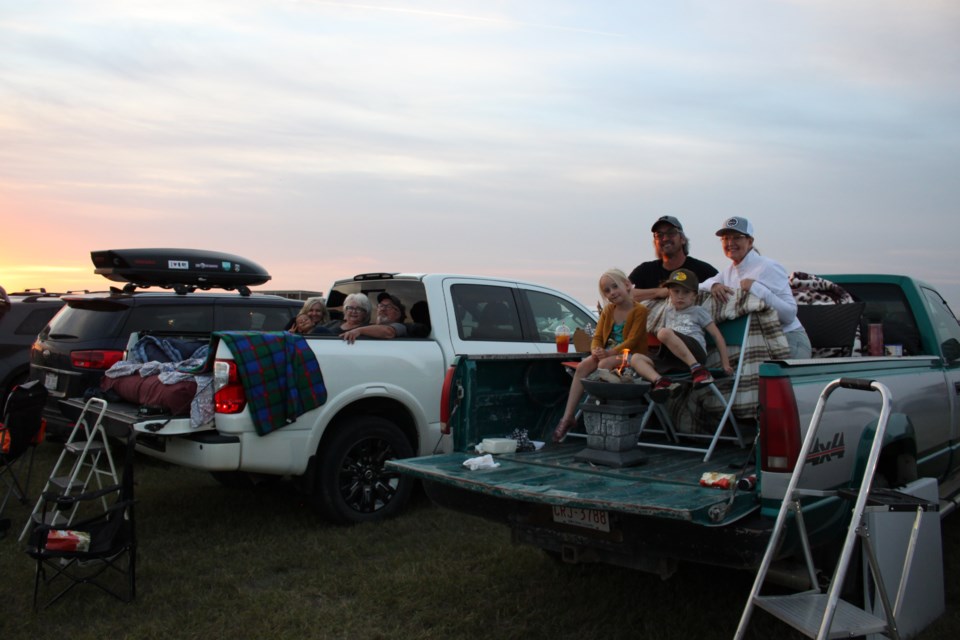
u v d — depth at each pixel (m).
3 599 4.28
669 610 4.11
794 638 3.77
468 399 4.55
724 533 3.17
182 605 4.25
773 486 3.22
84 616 4.08
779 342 4.45
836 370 3.77
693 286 4.59
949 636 3.77
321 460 5.57
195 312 7.47
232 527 5.68
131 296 7.21
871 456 3.07
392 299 6.66
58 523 4.73
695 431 4.75
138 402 5.51
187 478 7.27
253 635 3.88
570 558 3.76
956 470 5.52
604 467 4.00
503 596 4.35
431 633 3.88
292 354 5.38
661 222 5.61
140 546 5.22
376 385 5.83
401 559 4.97
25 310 8.84
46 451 8.47
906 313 5.61
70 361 7.02
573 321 7.61
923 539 3.82
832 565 3.59
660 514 3.01
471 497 4.09
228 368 5.08
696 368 4.30
